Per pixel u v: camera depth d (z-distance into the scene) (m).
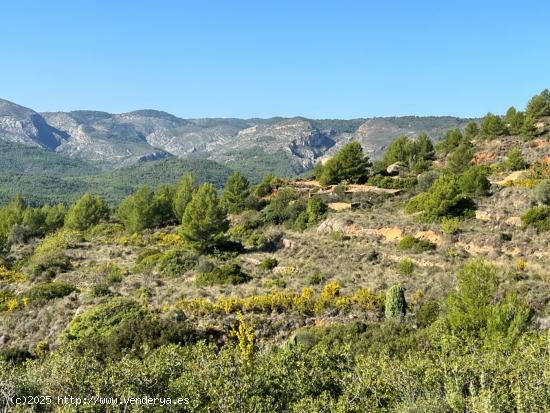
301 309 26.25
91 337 22.55
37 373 14.35
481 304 18.50
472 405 11.67
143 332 21.22
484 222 41.16
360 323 23.23
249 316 25.09
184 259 39.34
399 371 13.77
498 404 11.52
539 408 11.53
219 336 23.05
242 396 12.60
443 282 30.00
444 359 14.36
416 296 27.72
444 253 36.09
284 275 35.31
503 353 15.10
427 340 18.31
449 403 11.92
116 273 38.03
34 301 32.31
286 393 13.54
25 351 23.48
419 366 13.66
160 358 14.84
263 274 36.19
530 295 24.94
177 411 12.70
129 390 12.58
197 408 12.62
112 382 13.02
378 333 20.91
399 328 21.55
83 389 13.13
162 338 20.89
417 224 42.09
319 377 13.91
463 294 18.98
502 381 12.66
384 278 32.69
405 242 38.69
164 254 41.41
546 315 22.08
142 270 39.88
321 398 12.80
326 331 22.78
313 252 40.47
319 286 31.61
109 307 25.53
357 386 13.06
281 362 14.55
